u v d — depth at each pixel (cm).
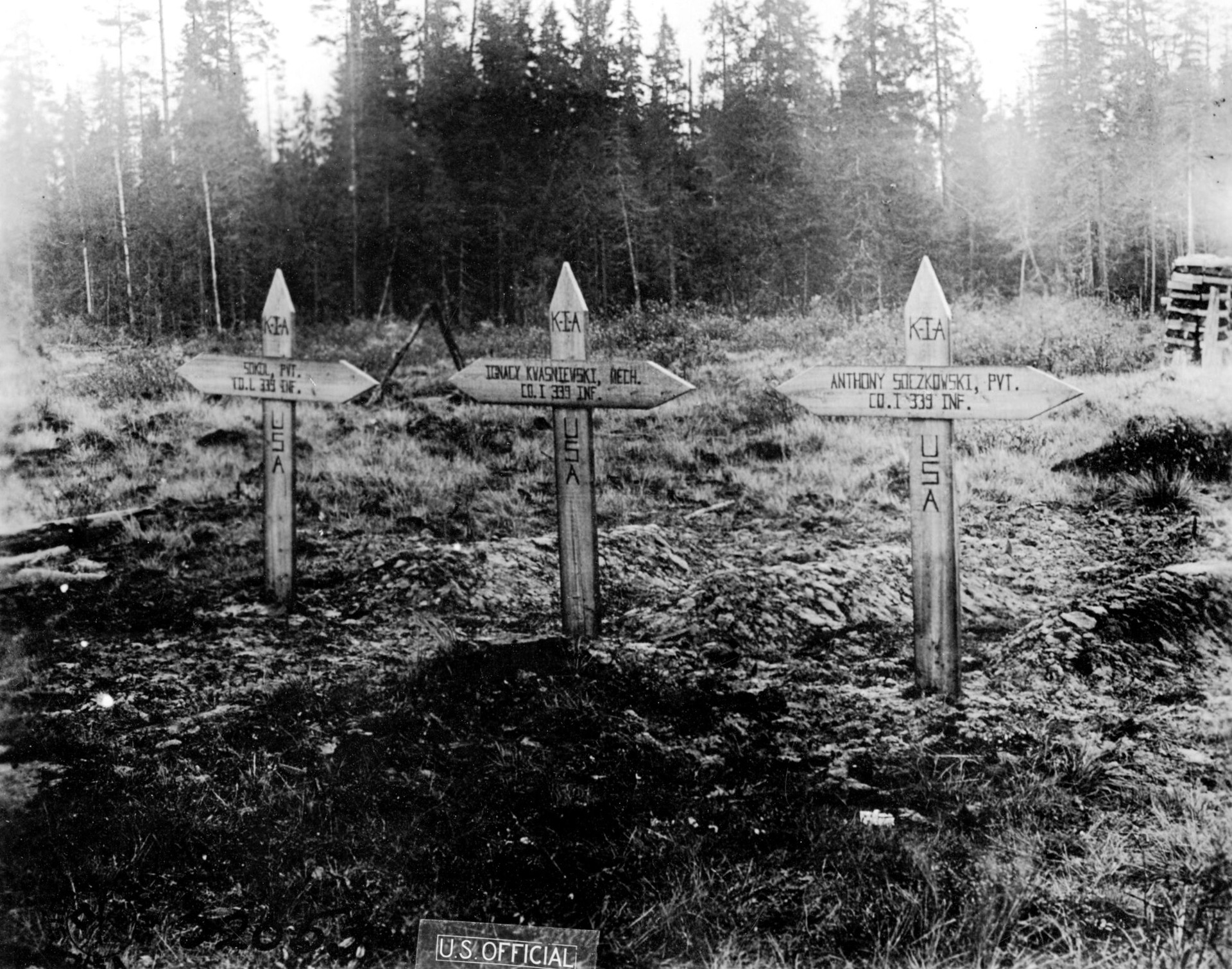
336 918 332
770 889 335
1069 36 1069
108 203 1273
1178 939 295
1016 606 557
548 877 345
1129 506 673
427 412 1051
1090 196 1070
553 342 520
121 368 1050
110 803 378
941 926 309
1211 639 468
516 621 575
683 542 706
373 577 640
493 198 1634
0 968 309
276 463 604
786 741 420
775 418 957
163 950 318
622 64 1509
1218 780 369
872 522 736
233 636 557
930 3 1213
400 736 423
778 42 1341
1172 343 853
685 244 1436
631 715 441
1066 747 399
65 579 641
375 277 1711
